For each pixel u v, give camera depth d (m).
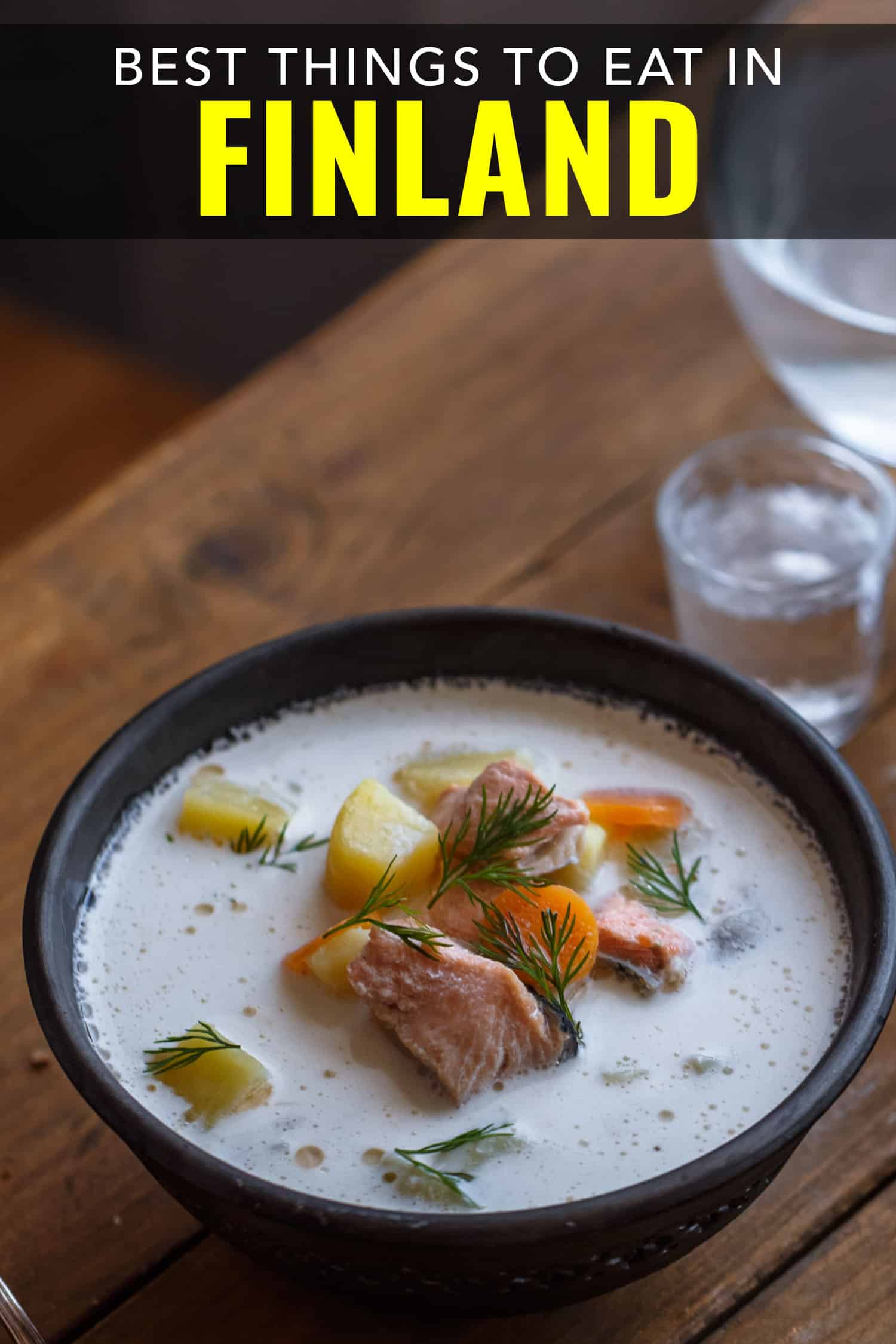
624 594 0.73
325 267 1.53
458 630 0.61
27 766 0.68
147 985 0.55
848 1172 0.58
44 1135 0.59
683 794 0.59
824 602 0.66
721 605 0.67
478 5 1.48
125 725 0.58
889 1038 0.60
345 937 0.55
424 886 0.57
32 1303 0.56
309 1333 0.55
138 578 0.74
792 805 0.58
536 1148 0.52
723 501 0.73
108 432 1.38
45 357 1.46
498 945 0.54
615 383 0.80
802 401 0.75
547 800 0.56
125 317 1.62
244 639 0.72
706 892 0.57
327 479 0.77
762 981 0.55
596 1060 0.54
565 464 0.77
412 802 0.59
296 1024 0.54
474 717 0.61
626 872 0.58
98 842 0.57
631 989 0.55
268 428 0.79
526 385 0.80
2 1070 0.61
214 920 0.56
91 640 0.72
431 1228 0.48
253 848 0.58
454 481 0.77
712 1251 0.56
